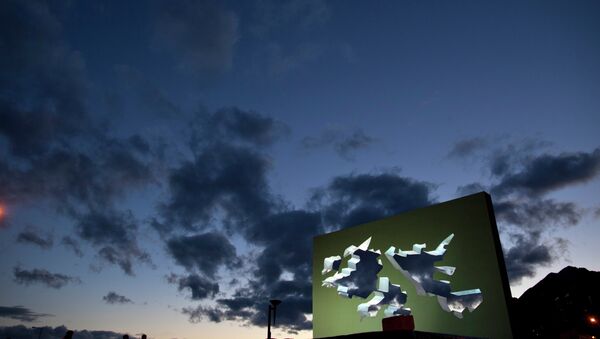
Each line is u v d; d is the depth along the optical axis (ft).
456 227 37.68
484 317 33.27
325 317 45.75
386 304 40.34
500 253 35.04
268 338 49.01
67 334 41.73
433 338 18.88
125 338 55.26
